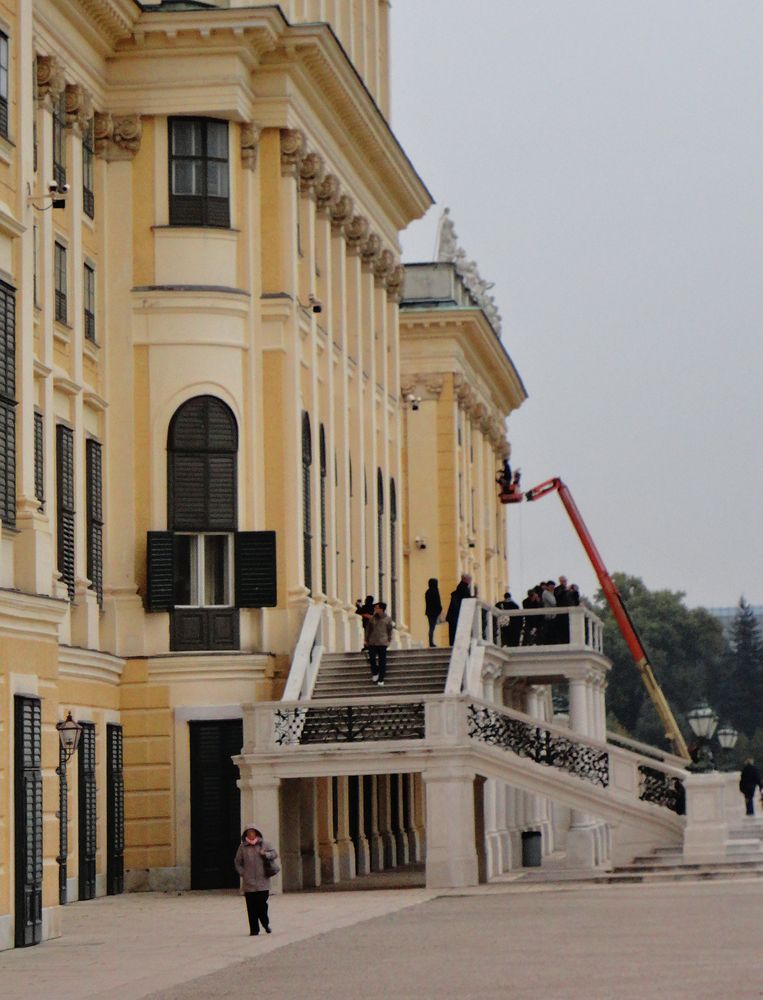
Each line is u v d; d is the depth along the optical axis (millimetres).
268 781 90562
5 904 63938
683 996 44188
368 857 114625
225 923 73125
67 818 86250
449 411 162250
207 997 48281
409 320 161375
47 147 86000
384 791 122250
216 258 97875
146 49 96938
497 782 108875
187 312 97000
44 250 82562
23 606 66062
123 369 96500
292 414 99625
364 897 86125
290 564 99500
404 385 162875
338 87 105938
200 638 96562
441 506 161750
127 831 94625
